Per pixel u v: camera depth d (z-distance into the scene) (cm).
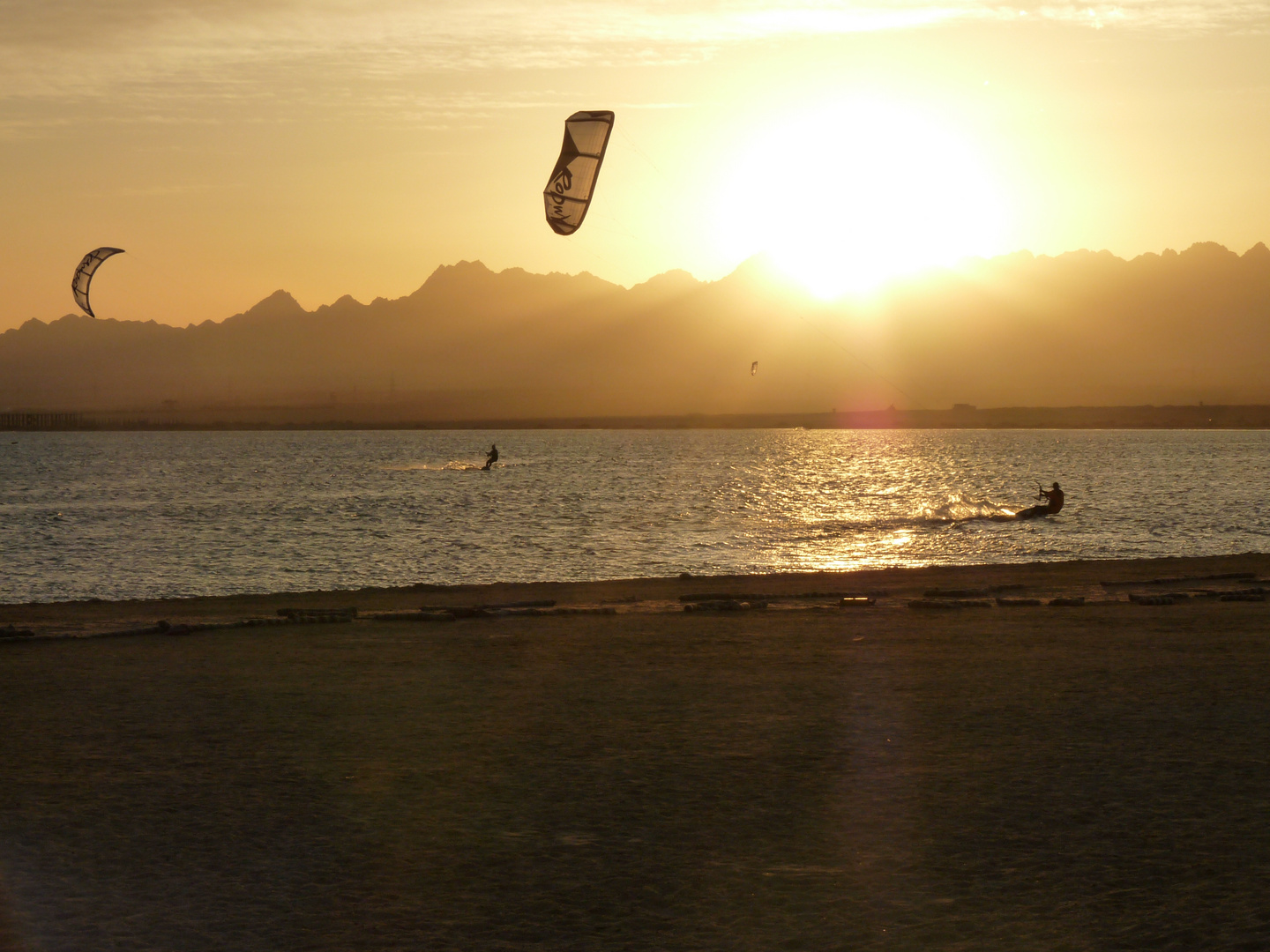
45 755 1091
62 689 1435
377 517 6250
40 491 9050
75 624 2088
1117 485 8756
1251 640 1777
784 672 1543
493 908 705
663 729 1194
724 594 2550
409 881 753
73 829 861
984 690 1391
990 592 2522
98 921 685
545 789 967
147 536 5238
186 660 1670
